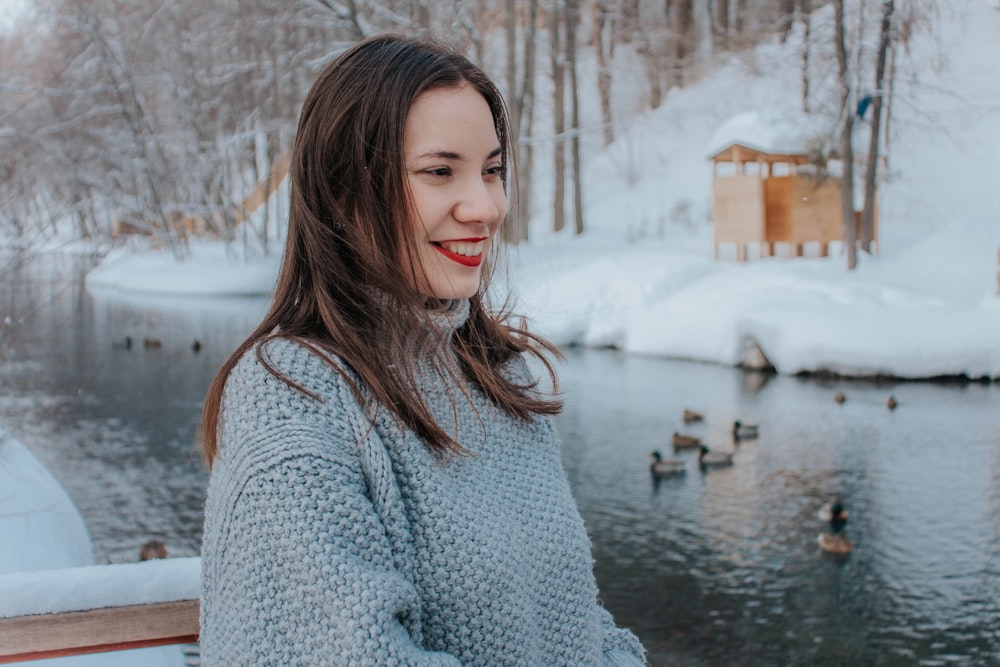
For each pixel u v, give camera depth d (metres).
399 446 1.11
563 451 11.18
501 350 1.44
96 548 8.06
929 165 26.23
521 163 27.97
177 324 21.61
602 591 7.30
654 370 16.06
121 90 27.67
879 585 7.27
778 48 31.50
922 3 23.44
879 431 11.49
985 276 17.97
